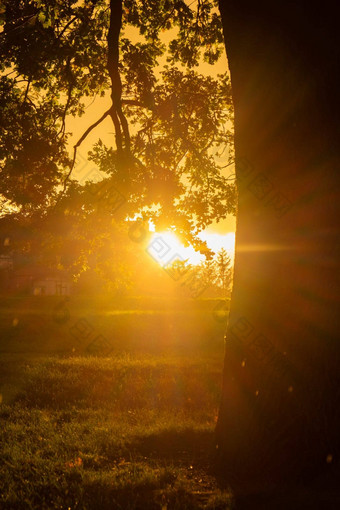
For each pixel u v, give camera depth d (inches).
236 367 262.5
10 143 550.3
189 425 406.9
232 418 260.5
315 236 235.3
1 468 278.4
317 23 235.5
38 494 232.1
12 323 1242.6
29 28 502.3
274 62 250.5
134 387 641.0
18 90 575.5
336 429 223.1
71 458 300.5
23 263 2198.6
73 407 518.0
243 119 267.3
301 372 234.1
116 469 273.0
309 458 227.1
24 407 514.0
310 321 233.8
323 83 233.1
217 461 263.3
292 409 235.1
